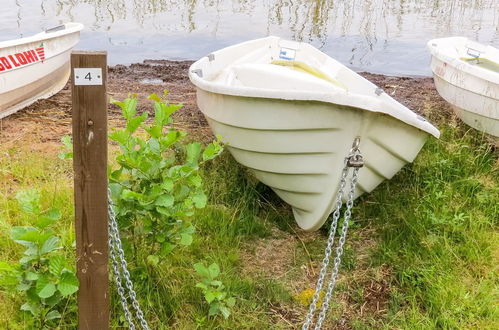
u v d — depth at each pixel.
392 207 4.16
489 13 13.41
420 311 3.27
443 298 3.24
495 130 5.03
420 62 9.41
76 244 2.48
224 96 3.69
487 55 6.36
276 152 3.57
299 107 3.27
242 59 5.63
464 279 3.49
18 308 2.90
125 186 2.98
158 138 3.06
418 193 4.30
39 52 5.66
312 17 12.54
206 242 3.67
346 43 10.50
